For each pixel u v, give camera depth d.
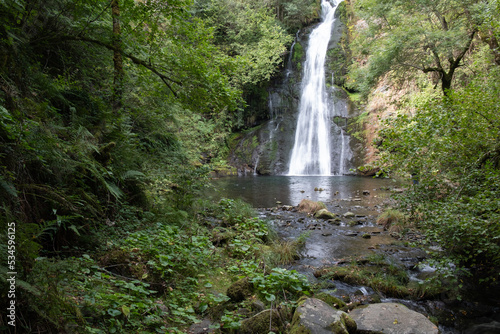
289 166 24.64
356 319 3.18
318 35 28.30
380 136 5.22
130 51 6.04
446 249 4.72
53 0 4.84
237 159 24.72
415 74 12.80
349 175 22.69
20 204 2.88
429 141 4.61
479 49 11.33
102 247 3.81
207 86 5.79
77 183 3.99
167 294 3.31
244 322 2.87
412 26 10.56
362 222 8.55
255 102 26.80
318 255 5.93
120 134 5.60
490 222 3.72
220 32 24.12
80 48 6.06
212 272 4.21
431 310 3.97
